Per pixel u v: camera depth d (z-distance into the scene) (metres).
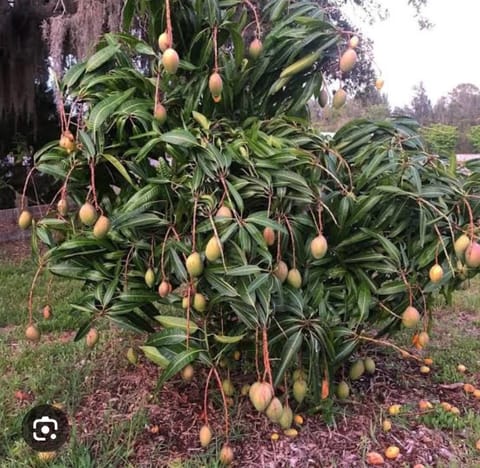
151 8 2.08
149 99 2.11
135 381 2.80
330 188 2.14
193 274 1.82
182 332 1.97
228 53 2.36
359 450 2.18
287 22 2.19
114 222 1.90
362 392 2.67
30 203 8.12
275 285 1.90
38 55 7.70
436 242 2.02
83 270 2.17
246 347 2.24
